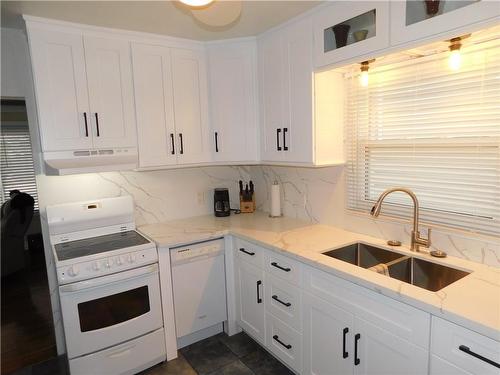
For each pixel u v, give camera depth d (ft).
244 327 8.35
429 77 5.85
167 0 5.91
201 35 7.97
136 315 7.23
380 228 6.98
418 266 5.94
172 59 8.11
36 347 8.44
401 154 6.51
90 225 7.92
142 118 7.83
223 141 8.71
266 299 7.39
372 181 7.13
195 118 8.53
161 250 7.48
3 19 6.64
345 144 7.52
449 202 5.88
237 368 7.51
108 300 6.84
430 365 4.32
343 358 5.61
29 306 9.05
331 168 7.95
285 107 7.54
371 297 5.01
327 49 6.41
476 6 4.20
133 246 7.13
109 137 7.49
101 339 6.79
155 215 9.25
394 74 6.40
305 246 6.66
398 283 4.77
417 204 5.98
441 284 5.61
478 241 5.46
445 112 5.71
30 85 7.42
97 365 6.80
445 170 5.87
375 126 6.90
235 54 8.38
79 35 7.00
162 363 7.76
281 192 9.55
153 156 8.04
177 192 9.58
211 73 8.55
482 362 3.78
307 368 6.47
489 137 5.21
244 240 7.85
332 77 7.11
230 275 8.52
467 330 3.87
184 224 8.98
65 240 7.64
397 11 5.09
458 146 5.62
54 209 7.47
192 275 7.97
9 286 9.10
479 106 5.27
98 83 7.28
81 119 7.14
